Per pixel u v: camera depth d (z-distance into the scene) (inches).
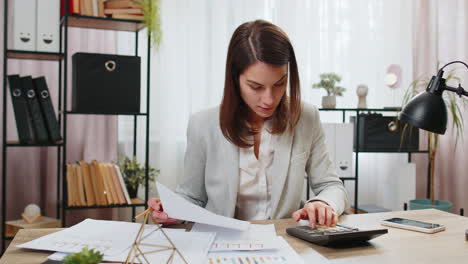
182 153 109.7
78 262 22.4
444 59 124.2
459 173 123.0
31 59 95.9
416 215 51.4
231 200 53.2
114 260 32.6
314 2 117.3
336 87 109.9
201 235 39.5
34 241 36.7
